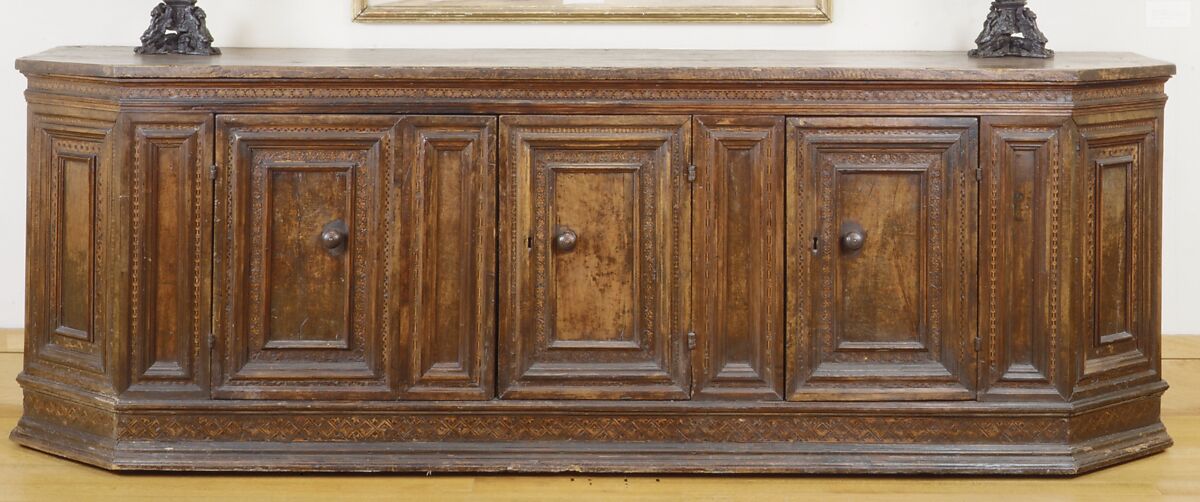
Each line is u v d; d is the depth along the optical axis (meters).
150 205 3.69
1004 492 3.65
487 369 3.75
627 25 4.48
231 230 3.70
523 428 3.77
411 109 3.68
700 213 3.71
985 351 3.75
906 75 3.64
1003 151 3.70
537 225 3.72
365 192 3.71
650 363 3.77
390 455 3.74
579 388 3.75
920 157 3.72
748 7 4.45
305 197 3.71
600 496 3.60
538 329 3.76
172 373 3.73
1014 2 4.11
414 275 3.73
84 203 3.76
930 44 4.48
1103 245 3.82
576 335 3.76
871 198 3.73
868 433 3.78
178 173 3.68
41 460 3.82
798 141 3.70
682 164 3.70
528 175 3.71
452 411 3.75
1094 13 4.52
